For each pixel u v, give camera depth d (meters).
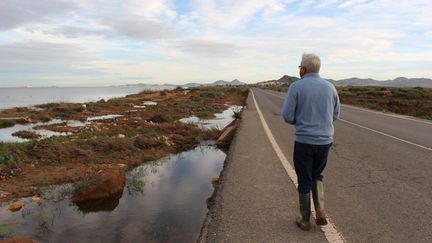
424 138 12.98
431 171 7.97
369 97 52.94
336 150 10.54
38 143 11.72
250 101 37.19
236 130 14.97
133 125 19.50
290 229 4.78
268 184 6.80
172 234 5.86
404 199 6.04
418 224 4.98
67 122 25.06
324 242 4.40
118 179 8.37
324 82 4.58
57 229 6.14
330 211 5.46
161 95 66.69
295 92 4.50
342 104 36.62
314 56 4.63
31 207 7.25
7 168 9.56
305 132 4.48
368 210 5.51
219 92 71.56
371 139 12.66
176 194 8.07
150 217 6.63
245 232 4.70
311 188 4.72
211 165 11.16
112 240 5.67
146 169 10.57
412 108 33.88
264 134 13.45
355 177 7.46
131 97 60.00
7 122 23.73
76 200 7.64
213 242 4.43
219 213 5.37
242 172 7.71
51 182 8.89
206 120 25.19
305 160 4.56
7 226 6.22
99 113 31.67
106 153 12.04
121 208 7.16
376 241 4.44
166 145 13.81
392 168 8.27
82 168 10.16
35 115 28.88
